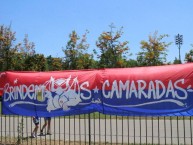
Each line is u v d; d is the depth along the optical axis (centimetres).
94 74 850
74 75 872
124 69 830
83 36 5978
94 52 4581
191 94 761
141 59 4759
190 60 4281
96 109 838
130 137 1155
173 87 776
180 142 1042
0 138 1105
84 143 1009
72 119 1673
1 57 4922
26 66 4941
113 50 4519
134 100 805
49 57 5406
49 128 1197
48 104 888
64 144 984
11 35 4972
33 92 909
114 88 824
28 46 5384
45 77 902
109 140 1088
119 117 1722
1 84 966
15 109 930
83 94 852
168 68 791
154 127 1407
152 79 794
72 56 4872
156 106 786
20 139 1042
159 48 4681
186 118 1675
